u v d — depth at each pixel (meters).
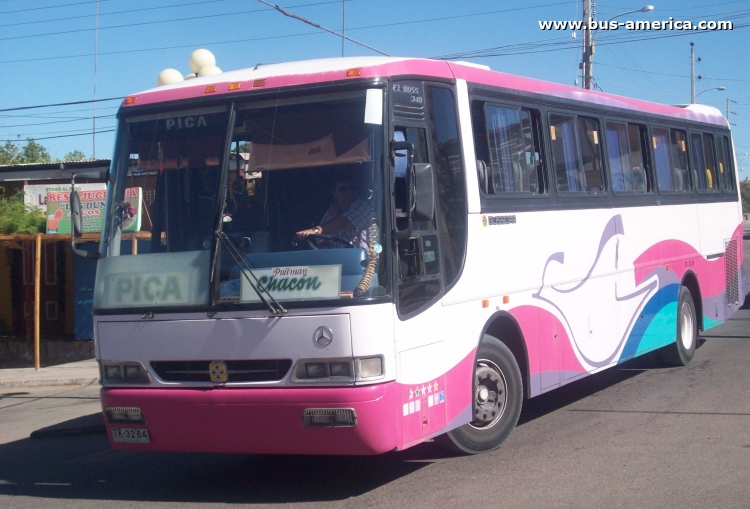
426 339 6.23
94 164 21.66
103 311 6.39
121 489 6.93
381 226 5.83
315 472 7.09
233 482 6.95
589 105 9.32
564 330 8.42
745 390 9.60
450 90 6.96
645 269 10.38
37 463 8.27
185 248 6.23
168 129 6.52
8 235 16.77
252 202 6.11
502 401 7.42
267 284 5.85
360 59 6.47
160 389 6.16
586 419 8.52
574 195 8.75
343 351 5.62
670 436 7.58
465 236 6.86
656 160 10.98
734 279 13.60
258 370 5.88
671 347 11.38
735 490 5.91
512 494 6.02
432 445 7.68
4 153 58.44
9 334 20.75
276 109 6.20
